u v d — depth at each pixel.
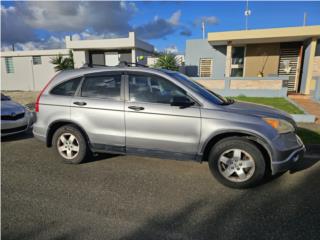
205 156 3.91
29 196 3.39
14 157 5.01
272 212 2.97
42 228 2.69
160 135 3.92
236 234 2.58
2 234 2.60
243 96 11.88
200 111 3.72
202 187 3.64
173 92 3.92
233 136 3.66
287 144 3.55
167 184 3.74
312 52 11.93
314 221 2.78
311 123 7.17
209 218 2.87
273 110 4.01
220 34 12.65
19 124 6.40
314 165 4.41
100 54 20.56
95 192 3.50
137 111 3.98
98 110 4.22
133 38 18.62
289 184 3.69
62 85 4.57
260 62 14.33
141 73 4.13
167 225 2.74
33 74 24.89
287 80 12.80
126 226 2.72
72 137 4.51
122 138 4.14
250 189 3.57
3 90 25.77
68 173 4.17
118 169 4.32
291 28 11.49
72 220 2.83
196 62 15.95
